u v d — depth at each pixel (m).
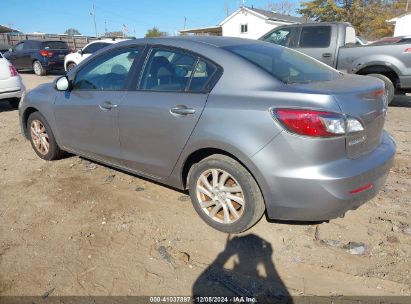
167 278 2.67
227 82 2.98
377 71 8.11
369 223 3.30
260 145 2.71
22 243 3.07
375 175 2.83
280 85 2.81
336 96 2.61
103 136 3.88
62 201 3.76
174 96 3.22
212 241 3.08
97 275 2.70
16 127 6.82
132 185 4.10
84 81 4.12
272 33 9.43
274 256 2.89
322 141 2.55
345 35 8.45
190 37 3.51
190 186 3.31
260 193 2.89
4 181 4.27
